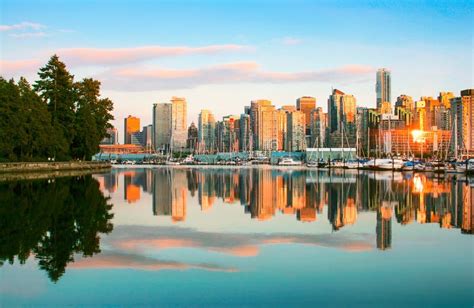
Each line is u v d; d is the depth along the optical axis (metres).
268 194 63.47
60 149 119.06
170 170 163.25
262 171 154.12
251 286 20.67
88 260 24.70
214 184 83.94
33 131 107.31
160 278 21.70
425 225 36.09
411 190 69.50
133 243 28.89
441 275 22.22
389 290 20.19
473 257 25.55
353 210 45.53
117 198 55.62
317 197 58.97
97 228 34.00
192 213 43.16
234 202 52.91
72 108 129.00
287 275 22.25
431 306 18.50
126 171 147.62
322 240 30.14
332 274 22.39
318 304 18.67
